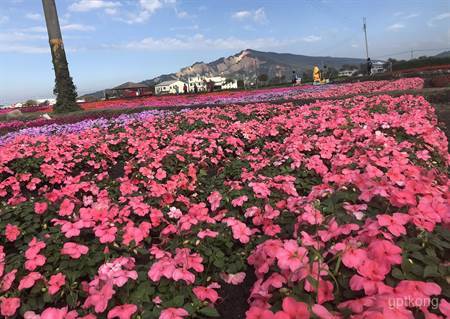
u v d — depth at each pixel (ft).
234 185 2.81
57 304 1.91
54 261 2.05
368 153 3.06
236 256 2.16
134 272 1.71
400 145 3.43
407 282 1.29
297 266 1.46
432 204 1.79
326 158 3.57
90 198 2.87
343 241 1.63
